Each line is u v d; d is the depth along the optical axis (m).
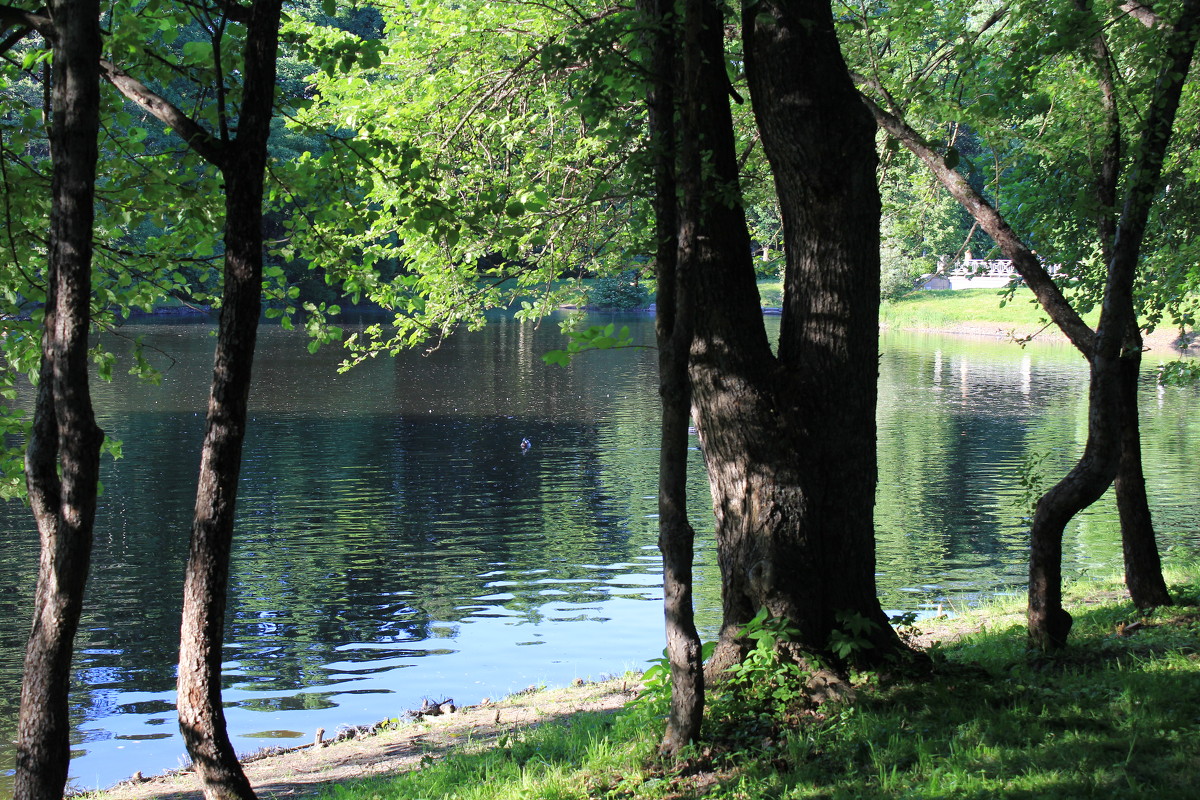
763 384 7.45
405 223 11.07
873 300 7.50
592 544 18.06
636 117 9.38
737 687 7.13
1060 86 10.45
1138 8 9.19
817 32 7.18
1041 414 33.41
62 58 4.87
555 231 11.80
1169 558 15.25
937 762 5.74
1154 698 6.34
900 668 7.23
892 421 31.97
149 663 12.55
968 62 10.36
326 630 13.77
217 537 5.57
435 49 11.70
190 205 8.47
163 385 36.75
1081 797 5.07
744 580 7.50
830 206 7.32
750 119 12.15
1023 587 15.09
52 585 4.91
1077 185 10.60
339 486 22.16
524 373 43.94
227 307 5.55
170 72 8.11
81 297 4.89
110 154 9.27
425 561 16.98
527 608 14.68
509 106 11.44
